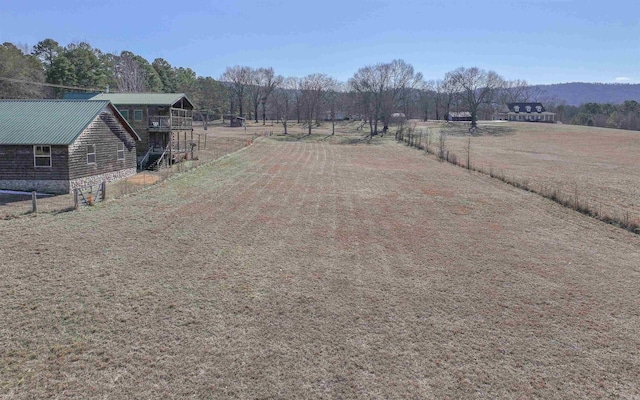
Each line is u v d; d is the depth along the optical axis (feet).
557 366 27.04
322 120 376.89
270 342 29.01
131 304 33.86
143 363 26.27
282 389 24.26
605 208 78.23
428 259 46.80
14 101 90.74
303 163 138.72
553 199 82.28
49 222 56.65
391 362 27.09
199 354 27.40
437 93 427.74
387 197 83.61
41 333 29.27
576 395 24.27
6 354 26.76
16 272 39.45
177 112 126.62
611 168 142.51
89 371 25.35
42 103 89.92
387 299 36.27
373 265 44.45
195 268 41.91
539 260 47.42
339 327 31.30
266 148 185.06
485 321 32.76
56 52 229.25
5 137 78.18
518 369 26.66
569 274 43.27
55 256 43.91
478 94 344.90
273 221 61.67
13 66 179.83
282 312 33.37
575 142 244.01
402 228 60.03
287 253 47.50
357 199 80.84
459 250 50.29
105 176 90.63
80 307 33.09
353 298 36.29
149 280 38.58
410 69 311.27
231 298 35.53
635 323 33.04
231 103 388.57
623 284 40.91
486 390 24.56
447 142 241.76
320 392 24.09
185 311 32.99
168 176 97.81
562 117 475.31
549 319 33.37
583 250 51.52
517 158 171.32
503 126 334.44
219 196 78.59
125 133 98.68
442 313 33.94
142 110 118.93
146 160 116.67
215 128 301.22
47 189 79.25
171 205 69.41
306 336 29.91
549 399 23.90
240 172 111.04
